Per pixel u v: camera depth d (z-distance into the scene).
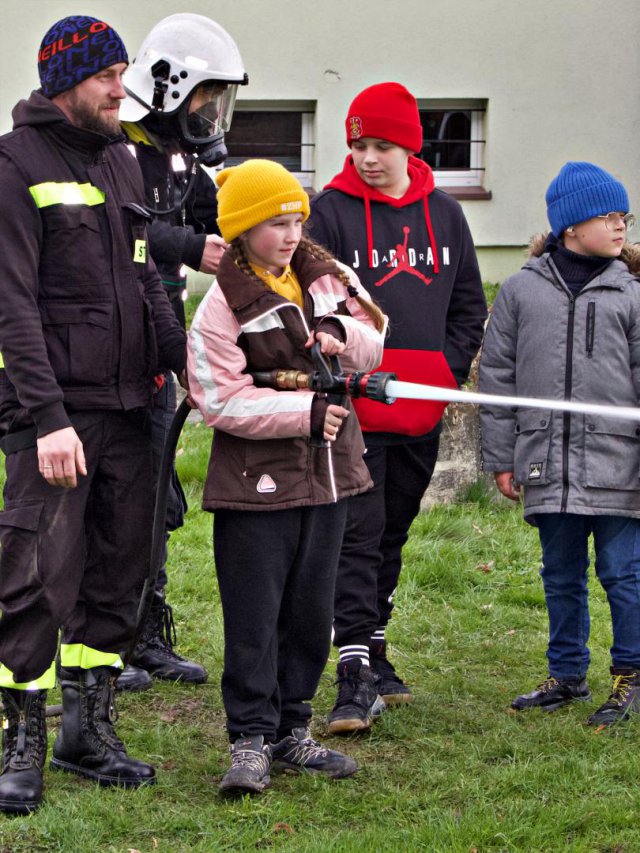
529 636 5.84
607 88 13.18
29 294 3.81
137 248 4.07
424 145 13.41
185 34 4.75
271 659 4.07
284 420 3.79
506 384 4.99
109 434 4.05
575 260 4.91
